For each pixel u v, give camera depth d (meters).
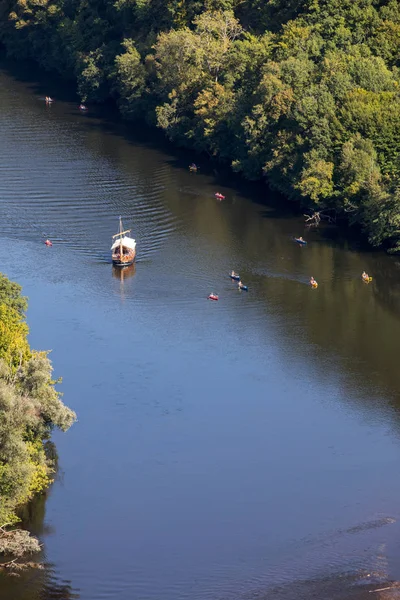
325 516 192.12
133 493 198.62
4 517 181.00
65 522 189.75
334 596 169.75
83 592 172.12
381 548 182.00
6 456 178.25
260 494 198.88
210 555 181.62
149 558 180.75
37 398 190.38
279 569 177.38
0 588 172.25
